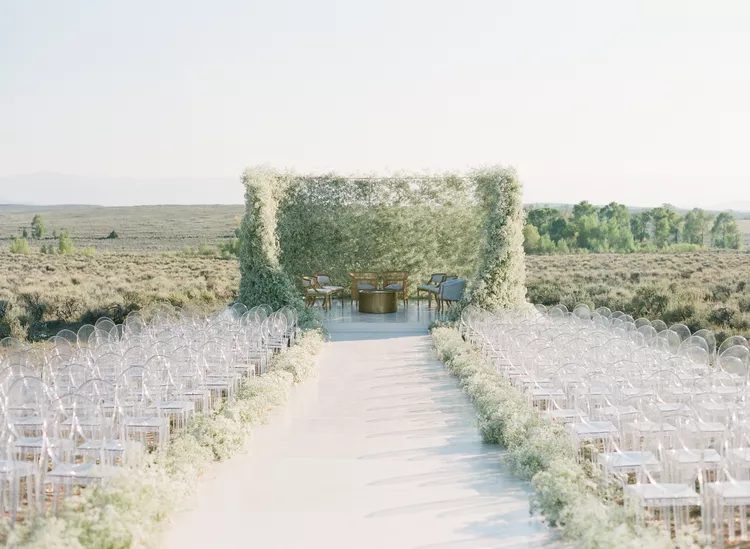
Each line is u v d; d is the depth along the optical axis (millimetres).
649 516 5410
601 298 23953
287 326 12969
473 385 9562
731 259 38094
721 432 5883
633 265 37312
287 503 5941
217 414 8266
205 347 9438
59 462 5613
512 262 15195
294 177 19141
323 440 7832
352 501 5984
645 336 11375
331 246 20188
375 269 20312
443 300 17375
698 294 22328
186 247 51719
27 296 20797
